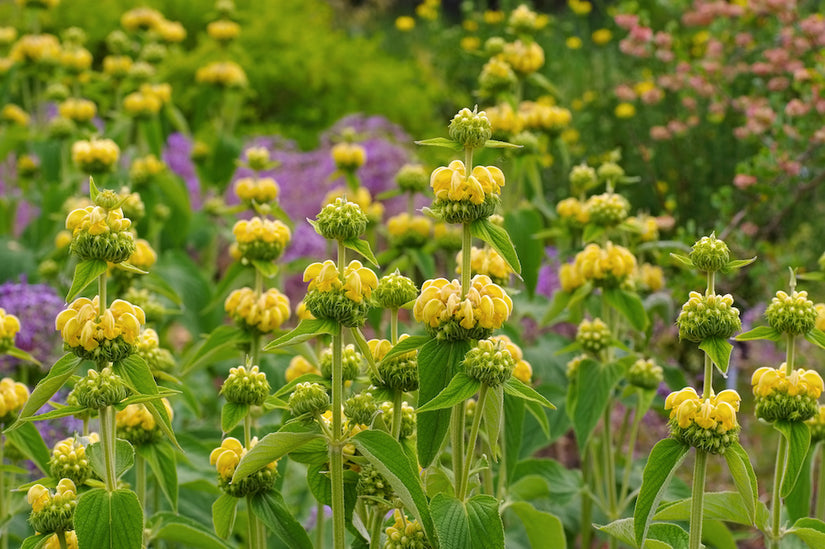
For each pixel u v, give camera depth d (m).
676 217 6.51
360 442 2.29
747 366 5.50
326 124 10.28
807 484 3.27
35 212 7.59
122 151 6.56
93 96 7.24
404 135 9.00
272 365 3.97
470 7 9.96
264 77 10.14
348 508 2.68
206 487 3.50
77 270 2.28
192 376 5.21
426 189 5.18
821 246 6.24
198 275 5.57
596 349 3.77
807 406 2.65
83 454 2.70
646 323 3.77
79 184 6.25
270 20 10.99
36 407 2.32
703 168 6.80
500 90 4.90
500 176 2.37
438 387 2.37
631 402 4.05
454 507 2.34
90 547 2.28
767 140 5.96
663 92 7.35
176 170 8.12
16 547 3.45
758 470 5.33
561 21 11.55
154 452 3.05
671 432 2.46
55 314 4.77
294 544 2.67
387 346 2.62
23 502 3.34
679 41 6.95
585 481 4.28
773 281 5.71
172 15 11.38
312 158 8.05
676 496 4.02
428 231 5.14
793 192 6.13
